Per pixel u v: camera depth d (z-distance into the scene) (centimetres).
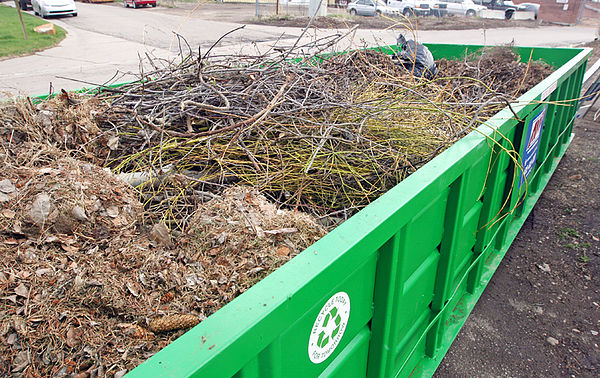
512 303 295
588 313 286
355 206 198
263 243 140
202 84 236
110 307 126
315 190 208
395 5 2267
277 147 211
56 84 782
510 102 234
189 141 205
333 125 215
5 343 114
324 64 355
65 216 146
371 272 129
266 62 291
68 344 117
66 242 143
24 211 144
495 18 2689
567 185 461
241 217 150
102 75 855
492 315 284
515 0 3044
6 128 187
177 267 139
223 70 263
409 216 127
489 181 224
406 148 224
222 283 133
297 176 206
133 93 255
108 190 164
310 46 324
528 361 250
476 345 261
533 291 306
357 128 232
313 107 228
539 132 306
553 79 301
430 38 1586
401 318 163
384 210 118
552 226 385
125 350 118
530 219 396
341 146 226
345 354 131
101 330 122
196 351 73
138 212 169
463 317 242
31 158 177
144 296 131
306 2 2414
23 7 2617
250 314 80
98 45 1292
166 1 3095
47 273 132
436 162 152
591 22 2934
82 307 126
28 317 120
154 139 218
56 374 112
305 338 104
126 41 1365
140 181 192
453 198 172
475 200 209
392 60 394
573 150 559
